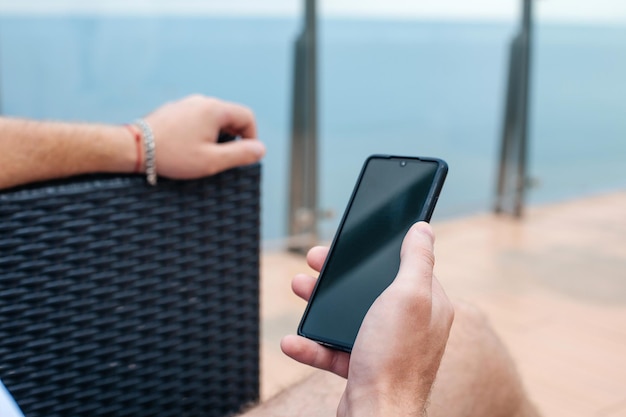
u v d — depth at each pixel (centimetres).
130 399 103
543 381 185
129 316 101
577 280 269
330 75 308
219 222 106
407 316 56
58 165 93
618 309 239
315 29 302
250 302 112
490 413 94
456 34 336
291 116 304
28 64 266
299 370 185
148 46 277
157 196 100
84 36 269
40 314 94
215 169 102
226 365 111
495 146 358
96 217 96
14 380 94
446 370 89
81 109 273
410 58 324
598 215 362
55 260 94
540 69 362
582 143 376
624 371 192
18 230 91
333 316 68
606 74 375
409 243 60
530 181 367
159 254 102
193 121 100
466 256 300
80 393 99
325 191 312
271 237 304
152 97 281
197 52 284
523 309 238
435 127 338
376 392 55
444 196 349
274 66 298
